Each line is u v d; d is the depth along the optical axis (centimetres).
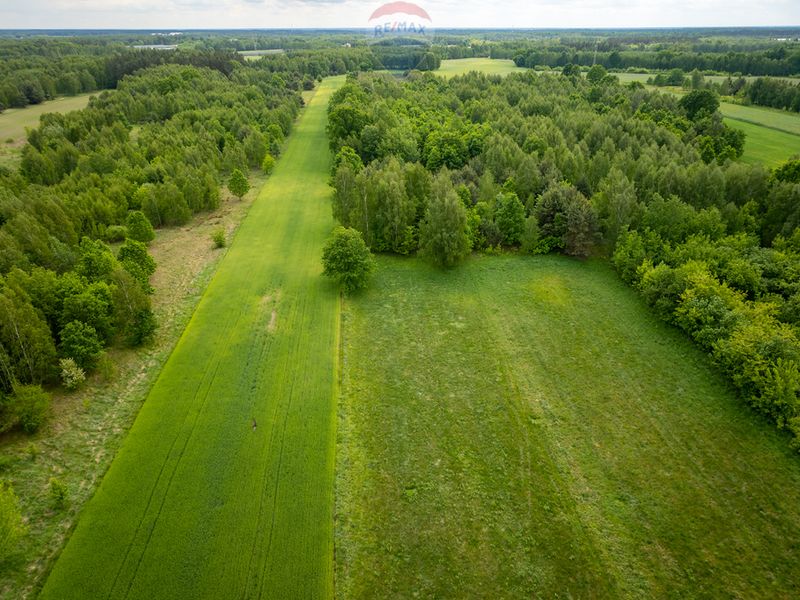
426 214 6222
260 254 6588
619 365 4469
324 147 11825
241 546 2944
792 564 2870
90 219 6744
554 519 3128
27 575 2767
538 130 9400
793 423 3578
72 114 11538
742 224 6072
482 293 5638
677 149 8681
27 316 3912
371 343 4803
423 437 3731
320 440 3681
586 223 6159
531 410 3981
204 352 4625
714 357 4316
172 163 8781
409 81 16525
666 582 2792
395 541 2989
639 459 3547
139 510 3141
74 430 3719
